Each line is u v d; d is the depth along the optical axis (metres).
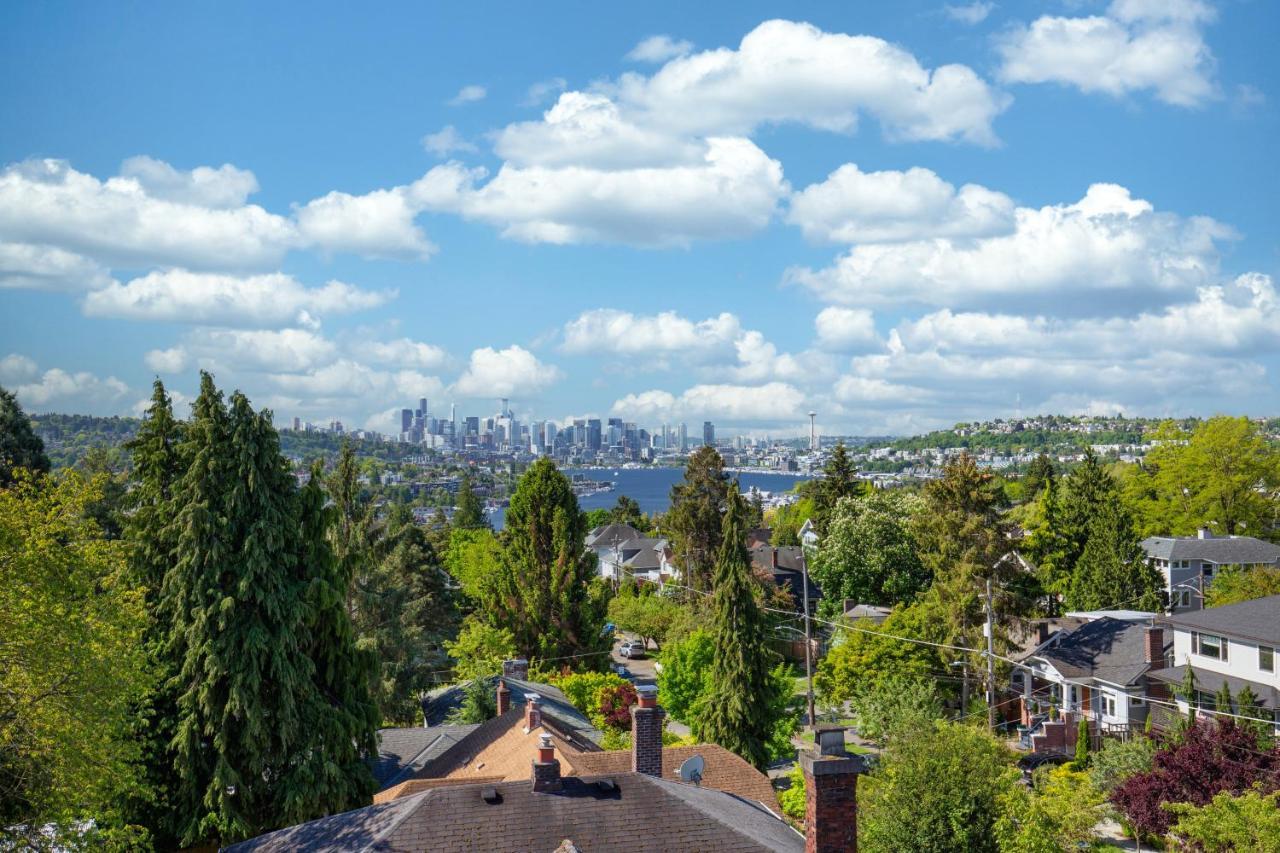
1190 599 82.69
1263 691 49.62
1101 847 39.56
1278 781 34.84
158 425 34.94
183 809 31.91
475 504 160.75
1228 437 96.75
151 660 32.06
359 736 35.66
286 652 33.03
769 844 22.33
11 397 68.69
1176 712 52.38
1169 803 32.25
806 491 153.50
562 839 21.23
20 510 26.08
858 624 70.62
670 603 96.38
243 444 33.25
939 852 32.34
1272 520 98.88
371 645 37.34
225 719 31.64
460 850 20.62
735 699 53.34
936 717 51.50
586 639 71.56
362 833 21.42
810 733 55.84
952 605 62.81
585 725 49.50
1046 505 90.81
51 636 24.23
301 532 34.88
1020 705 64.81
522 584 71.56
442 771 37.94
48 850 24.06
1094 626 64.06
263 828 32.69
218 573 32.28
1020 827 32.66
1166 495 102.12
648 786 23.55
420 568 84.94
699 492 101.81
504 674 54.59
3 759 24.25
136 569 33.69
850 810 21.00
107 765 25.44
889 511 96.56
